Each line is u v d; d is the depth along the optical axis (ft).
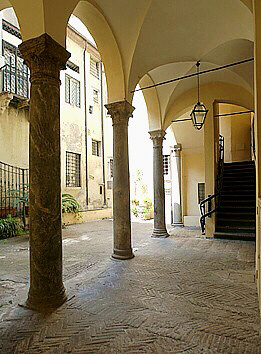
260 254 11.13
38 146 12.08
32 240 12.14
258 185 13.07
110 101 21.22
